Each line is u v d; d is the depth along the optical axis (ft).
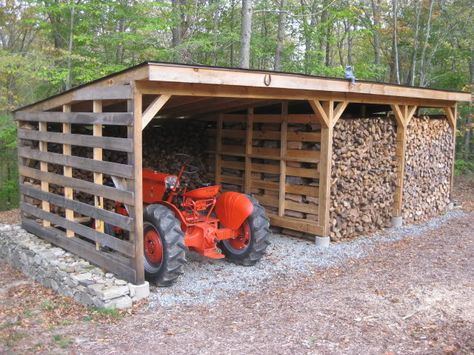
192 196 18.33
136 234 14.84
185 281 17.10
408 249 21.06
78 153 23.53
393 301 14.35
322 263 19.08
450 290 15.34
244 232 18.89
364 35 51.90
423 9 47.65
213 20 44.45
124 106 19.57
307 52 43.98
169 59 40.73
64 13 36.70
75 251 18.54
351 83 20.25
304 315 13.44
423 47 46.62
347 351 11.17
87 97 16.66
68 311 14.93
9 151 45.39
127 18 36.27
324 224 21.52
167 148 28.07
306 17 45.85
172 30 41.91
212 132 28.32
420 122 27.25
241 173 26.40
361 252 20.66
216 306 14.60
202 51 43.47
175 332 12.65
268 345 11.65
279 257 19.97
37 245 20.30
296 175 22.71
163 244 16.07
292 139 22.71
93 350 11.73
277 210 23.98
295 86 17.66
